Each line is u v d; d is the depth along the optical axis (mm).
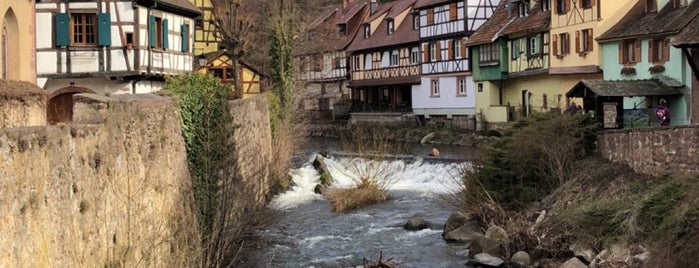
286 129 32531
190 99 16422
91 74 27797
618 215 16281
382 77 64312
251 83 47719
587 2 39219
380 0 75750
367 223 22953
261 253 18547
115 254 10852
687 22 29844
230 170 17641
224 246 14461
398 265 17375
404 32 61594
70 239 9414
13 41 21328
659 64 33469
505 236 17812
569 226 17328
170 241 13492
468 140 45438
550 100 44219
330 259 18125
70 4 27688
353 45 68500
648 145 18547
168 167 14500
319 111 69062
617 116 26516
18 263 7891
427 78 57750
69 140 9719
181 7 32156
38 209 8531
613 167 19625
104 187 10891
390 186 30516
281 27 37906
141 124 13047
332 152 39250
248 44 53969
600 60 38406
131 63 28031
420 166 32875
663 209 15227
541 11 45531
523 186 20219
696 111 29109
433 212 24719
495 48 49500
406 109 61062
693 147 17000
